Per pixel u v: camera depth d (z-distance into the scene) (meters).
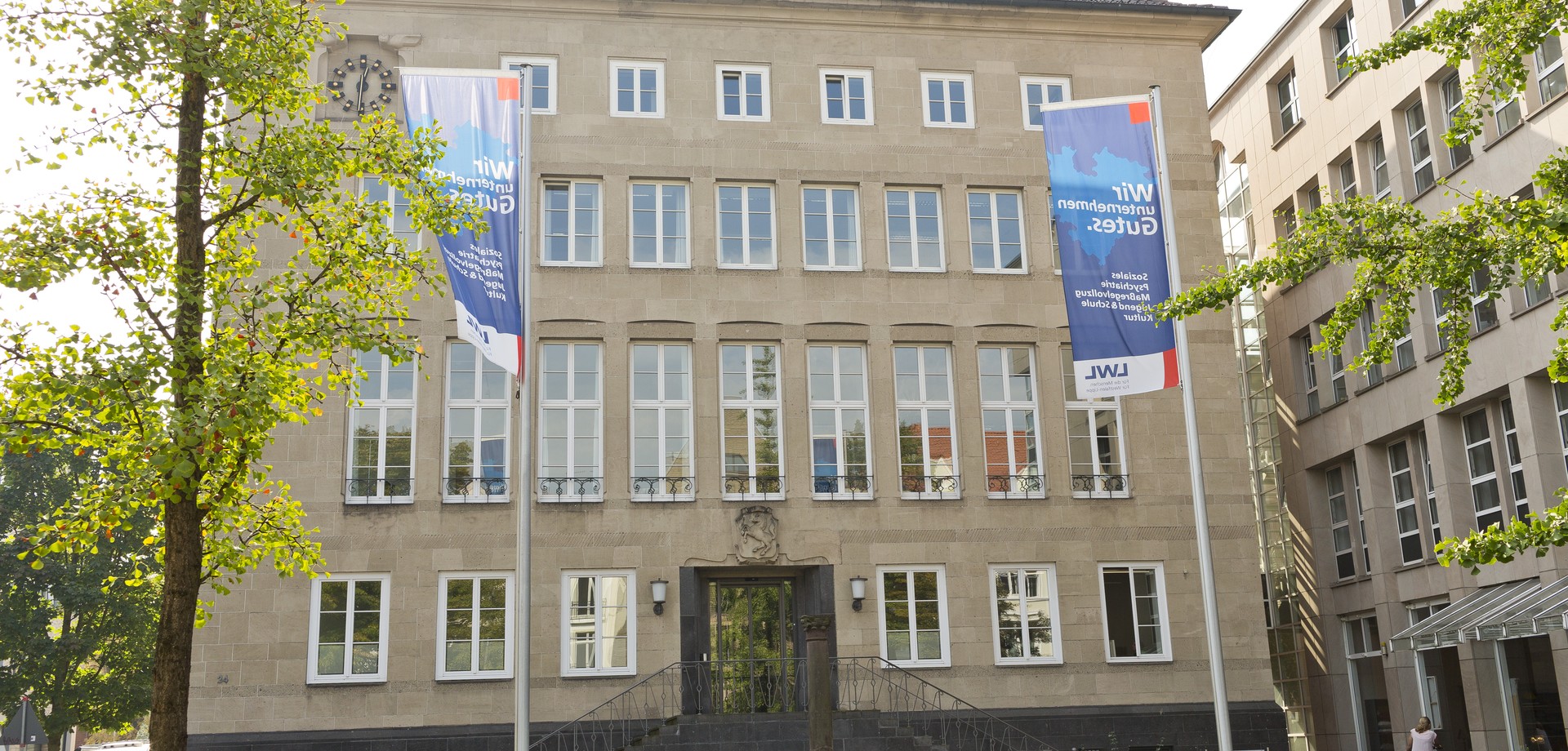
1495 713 25.75
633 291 25.61
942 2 27.69
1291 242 15.05
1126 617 25.80
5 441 13.39
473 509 24.36
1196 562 26.14
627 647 24.20
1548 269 12.95
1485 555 13.07
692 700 24.16
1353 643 31.77
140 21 13.69
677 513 24.81
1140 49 28.53
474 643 23.89
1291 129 33.69
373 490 24.25
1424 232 14.02
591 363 25.44
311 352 15.42
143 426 13.39
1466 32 14.29
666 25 26.97
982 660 25.03
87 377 12.98
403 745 23.25
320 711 23.22
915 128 27.30
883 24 27.67
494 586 24.17
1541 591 23.77
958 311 26.55
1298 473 33.38
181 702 13.12
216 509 14.27
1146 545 26.05
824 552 25.06
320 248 15.62
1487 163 26.14
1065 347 26.88
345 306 14.80
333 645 23.55
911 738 22.28
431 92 20.02
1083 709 25.06
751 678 24.70
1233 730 25.39
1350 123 30.92
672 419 25.44
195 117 14.46
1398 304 14.58
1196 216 27.89
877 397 25.89
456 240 19.19
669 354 25.72
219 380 13.09
